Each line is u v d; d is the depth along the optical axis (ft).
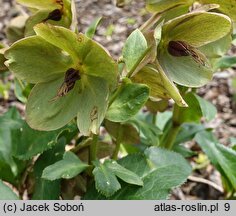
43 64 1.24
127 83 1.27
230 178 1.61
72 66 1.25
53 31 1.16
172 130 1.73
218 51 1.40
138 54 1.27
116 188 1.28
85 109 1.25
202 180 2.27
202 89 3.12
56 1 1.35
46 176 1.28
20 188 1.58
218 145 1.68
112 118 1.27
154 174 1.38
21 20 1.56
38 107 1.27
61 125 1.27
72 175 1.30
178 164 1.40
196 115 1.79
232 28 1.38
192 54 1.29
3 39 3.61
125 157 1.42
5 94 2.58
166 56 1.31
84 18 3.82
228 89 3.11
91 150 1.39
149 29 1.35
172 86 1.22
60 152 1.47
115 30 3.61
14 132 1.56
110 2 4.07
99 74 1.22
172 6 1.35
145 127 1.59
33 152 1.43
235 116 2.91
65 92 1.23
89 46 1.18
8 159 1.54
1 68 1.34
